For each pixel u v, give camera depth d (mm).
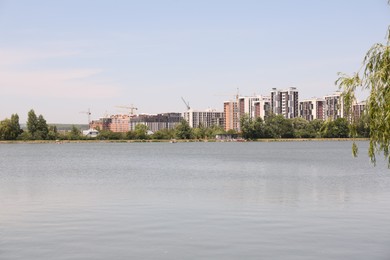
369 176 62125
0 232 25625
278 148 185750
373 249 21609
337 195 41594
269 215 30812
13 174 70500
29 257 20625
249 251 21406
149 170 77312
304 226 26953
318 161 98875
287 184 52125
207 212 32094
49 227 26969
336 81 19328
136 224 27781
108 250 21703
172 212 32125
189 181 56812
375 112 18016
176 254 20984
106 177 63875
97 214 31469
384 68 17953
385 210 32938
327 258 20203
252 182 54875
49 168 84250
